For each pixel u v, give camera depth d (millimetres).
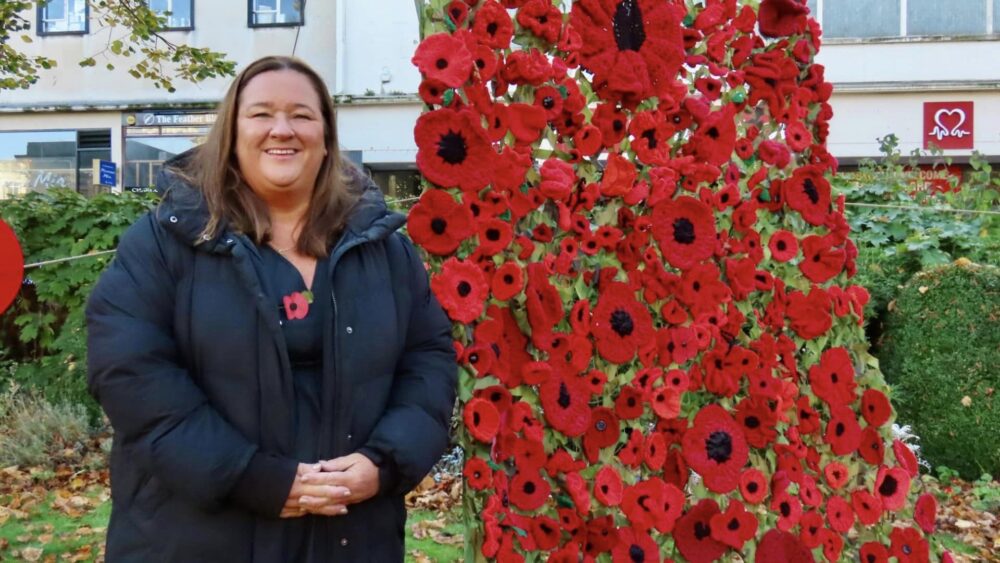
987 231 5898
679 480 2465
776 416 2502
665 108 2414
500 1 2184
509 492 2176
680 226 2426
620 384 2375
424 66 2037
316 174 1781
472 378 2088
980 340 4418
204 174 1710
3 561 3305
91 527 3752
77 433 5047
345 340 1675
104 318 1594
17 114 14742
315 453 1656
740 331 2557
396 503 1800
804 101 2672
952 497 4160
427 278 1914
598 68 2295
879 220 5988
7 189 14789
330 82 14164
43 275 5578
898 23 13062
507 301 2195
